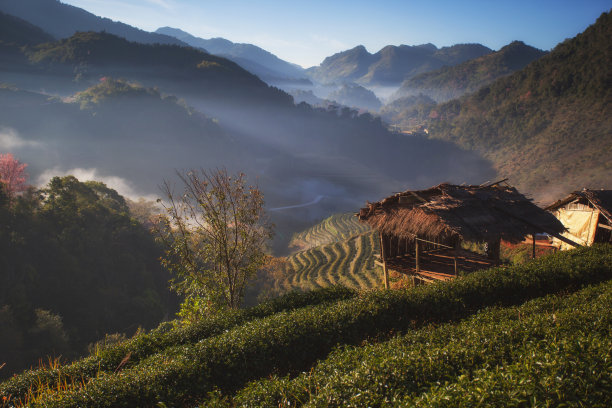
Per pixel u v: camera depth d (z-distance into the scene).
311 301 12.82
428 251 19.08
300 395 5.48
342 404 4.85
